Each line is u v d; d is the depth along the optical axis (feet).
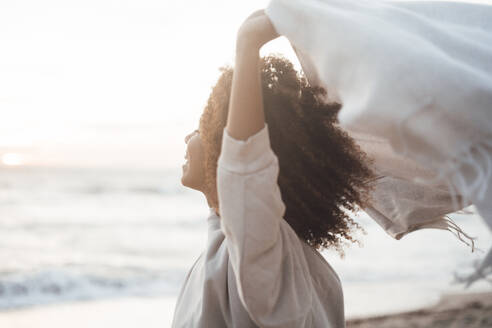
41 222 79.15
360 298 30.30
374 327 24.08
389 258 44.57
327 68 3.10
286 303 3.69
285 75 3.95
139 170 214.07
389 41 2.88
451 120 2.72
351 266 41.42
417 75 2.75
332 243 4.43
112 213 90.53
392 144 2.85
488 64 2.98
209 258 4.38
